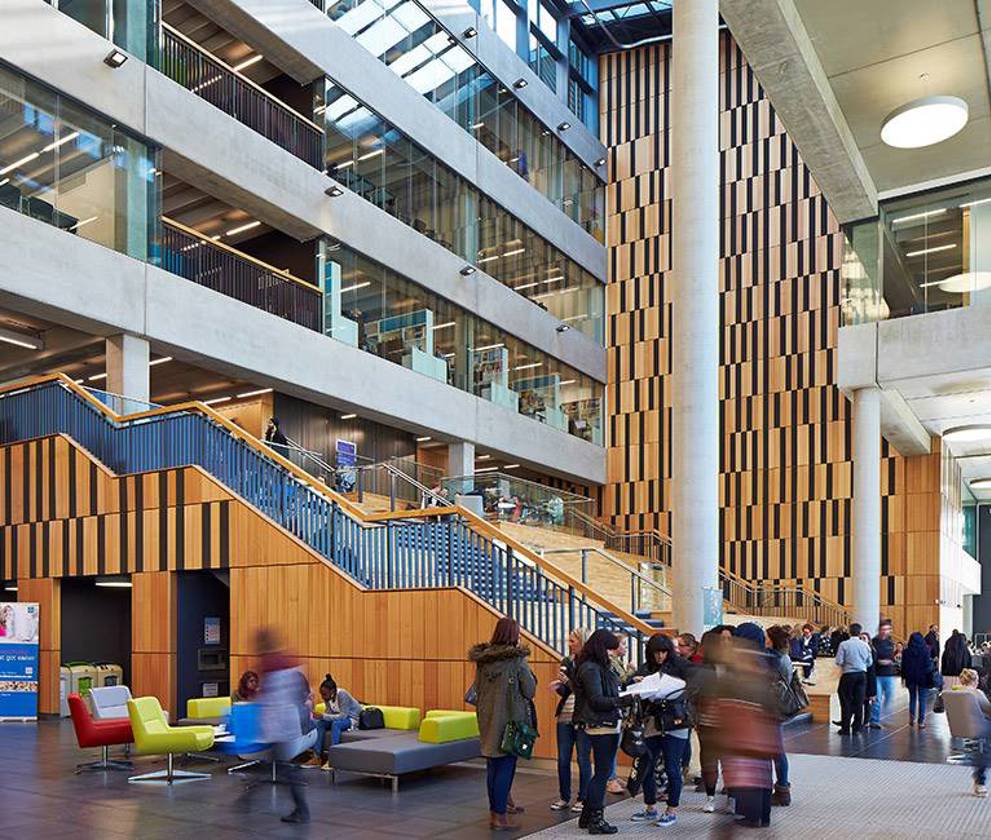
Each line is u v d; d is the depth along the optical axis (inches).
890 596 1157.1
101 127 751.1
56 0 727.7
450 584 474.3
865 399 792.9
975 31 524.1
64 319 721.6
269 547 528.1
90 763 427.2
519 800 342.0
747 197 1322.6
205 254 844.0
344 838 285.6
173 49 829.8
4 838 287.6
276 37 914.7
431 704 455.5
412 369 1073.5
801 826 296.2
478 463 1317.7
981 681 564.4
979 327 713.0
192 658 574.6
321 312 959.0
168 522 574.9
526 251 1305.4
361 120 1031.6
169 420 596.7
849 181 691.4
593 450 1406.3
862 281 775.1
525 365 1284.4
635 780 331.9
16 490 666.2
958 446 1173.7
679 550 532.4
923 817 309.4
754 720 227.1
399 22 1097.4
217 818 315.3
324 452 1059.3
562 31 1449.3
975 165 697.0
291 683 312.2
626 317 1448.1
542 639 443.8
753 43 523.8
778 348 1278.3
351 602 492.7
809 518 1228.5
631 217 1464.1
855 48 545.3
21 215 674.2
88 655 679.7
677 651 309.1
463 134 1188.5
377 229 1033.5
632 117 1486.2
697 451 534.6
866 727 541.6
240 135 867.4
